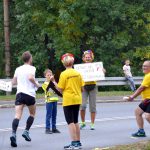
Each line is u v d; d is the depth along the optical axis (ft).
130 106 81.20
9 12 135.44
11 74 134.31
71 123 43.65
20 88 46.29
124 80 106.52
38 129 56.59
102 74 55.67
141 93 48.67
